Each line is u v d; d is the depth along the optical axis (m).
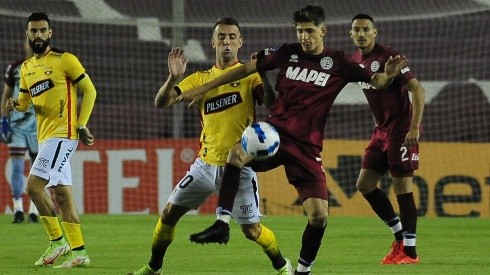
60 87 30.39
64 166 30.52
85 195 58.84
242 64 25.34
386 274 28.77
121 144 59.12
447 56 78.75
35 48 30.38
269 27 78.88
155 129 72.12
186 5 78.12
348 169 58.47
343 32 78.56
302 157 24.11
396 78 31.95
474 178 58.38
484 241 41.91
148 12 80.81
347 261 33.16
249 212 24.95
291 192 58.72
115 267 30.53
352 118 72.88
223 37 25.39
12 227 47.06
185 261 32.78
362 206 58.28
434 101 75.00
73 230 30.53
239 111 24.94
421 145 58.47
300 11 24.17
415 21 78.62
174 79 24.36
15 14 72.38
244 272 29.22
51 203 30.89
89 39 79.88
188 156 58.97
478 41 78.56
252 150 23.52
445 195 58.25
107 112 72.31
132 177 58.97
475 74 78.31
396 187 32.97
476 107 74.50
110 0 81.12
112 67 77.38
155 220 53.06
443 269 30.39
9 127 48.88
